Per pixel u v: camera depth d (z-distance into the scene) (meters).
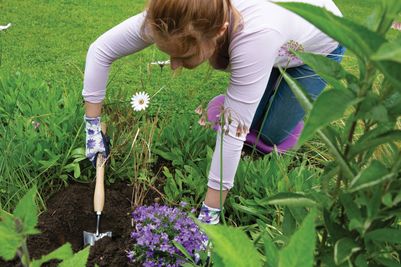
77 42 3.83
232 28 1.88
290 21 2.09
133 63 3.59
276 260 0.97
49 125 2.54
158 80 3.38
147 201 2.37
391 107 1.05
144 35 2.01
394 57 0.68
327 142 1.06
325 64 1.09
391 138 1.04
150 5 1.73
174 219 1.97
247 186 2.32
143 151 2.50
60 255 1.02
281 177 2.34
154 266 1.92
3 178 2.26
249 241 0.89
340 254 1.07
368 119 1.11
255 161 2.58
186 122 2.69
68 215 2.22
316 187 2.15
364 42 0.84
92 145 2.32
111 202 2.31
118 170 2.45
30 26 3.99
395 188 1.07
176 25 1.69
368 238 1.11
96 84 2.22
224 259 0.89
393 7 0.92
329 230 1.15
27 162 2.35
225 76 3.54
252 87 1.94
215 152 2.02
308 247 0.82
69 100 2.69
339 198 1.14
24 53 3.57
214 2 1.69
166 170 2.39
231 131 1.97
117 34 2.13
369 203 1.06
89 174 2.45
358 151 1.09
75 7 4.44
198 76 3.49
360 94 1.01
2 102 2.77
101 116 2.59
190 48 1.76
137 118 2.69
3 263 1.94
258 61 1.90
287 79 1.12
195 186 2.35
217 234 0.89
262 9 1.93
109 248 2.04
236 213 2.28
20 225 0.95
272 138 2.86
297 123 2.83
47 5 4.39
